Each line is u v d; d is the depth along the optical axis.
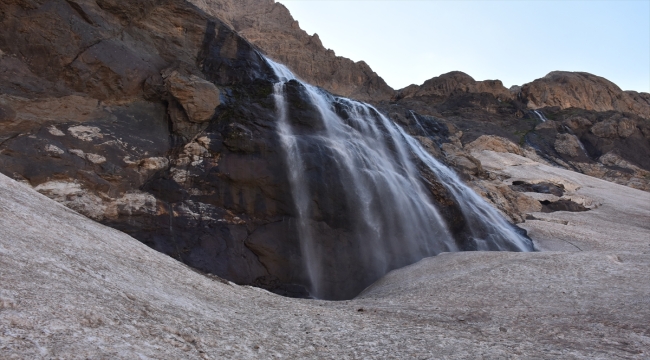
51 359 4.54
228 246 19.78
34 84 20.11
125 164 20.06
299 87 26.80
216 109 24.11
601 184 56.97
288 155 22.73
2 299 5.29
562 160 67.88
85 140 19.66
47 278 6.65
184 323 7.31
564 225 36.69
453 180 33.72
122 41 23.89
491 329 10.48
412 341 8.91
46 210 11.62
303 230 21.47
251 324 8.99
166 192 20.28
